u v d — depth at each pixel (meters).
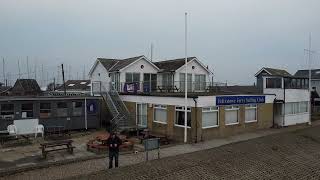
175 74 34.00
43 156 18.75
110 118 29.67
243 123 27.02
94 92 32.78
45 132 27.03
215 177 16.12
